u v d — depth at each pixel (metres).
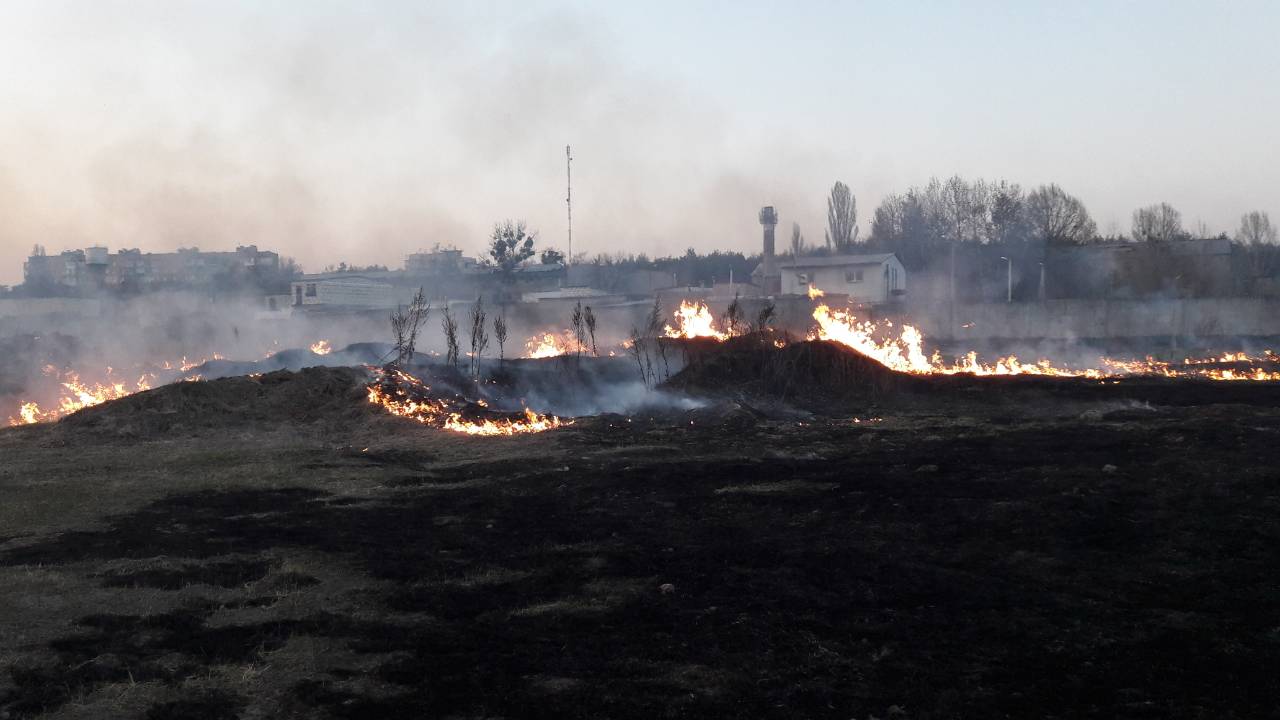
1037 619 9.10
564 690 7.38
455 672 7.76
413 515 14.09
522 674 7.73
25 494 16.02
